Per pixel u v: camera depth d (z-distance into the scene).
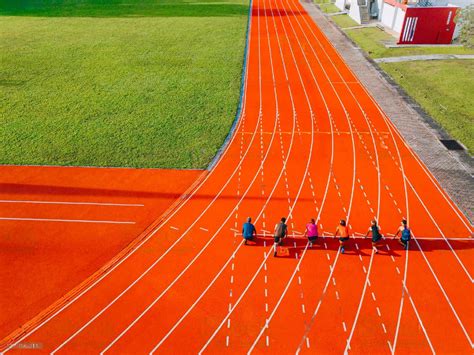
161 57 29.55
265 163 16.72
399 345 9.42
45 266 11.63
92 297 10.70
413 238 12.66
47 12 45.19
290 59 29.17
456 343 9.47
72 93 23.28
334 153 17.38
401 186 15.16
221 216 13.71
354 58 29.11
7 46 31.73
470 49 29.22
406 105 21.47
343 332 9.74
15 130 19.05
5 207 14.01
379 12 38.03
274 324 9.96
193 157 17.12
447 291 10.83
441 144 17.81
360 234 12.85
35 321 10.05
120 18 42.00
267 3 49.62
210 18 41.75
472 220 13.38
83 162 16.66
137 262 11.82
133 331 9.81
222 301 10.59
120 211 13.92
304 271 11.51
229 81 25.12
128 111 21.09
